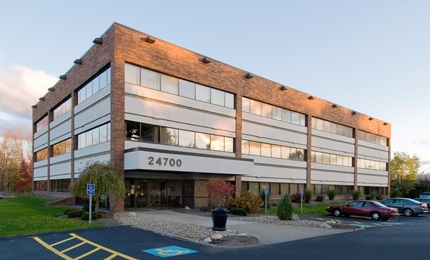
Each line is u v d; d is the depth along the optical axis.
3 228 14.74
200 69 27.16
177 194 27.02
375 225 20.64
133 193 24.39
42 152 41.16
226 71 29.34
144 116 23.53
